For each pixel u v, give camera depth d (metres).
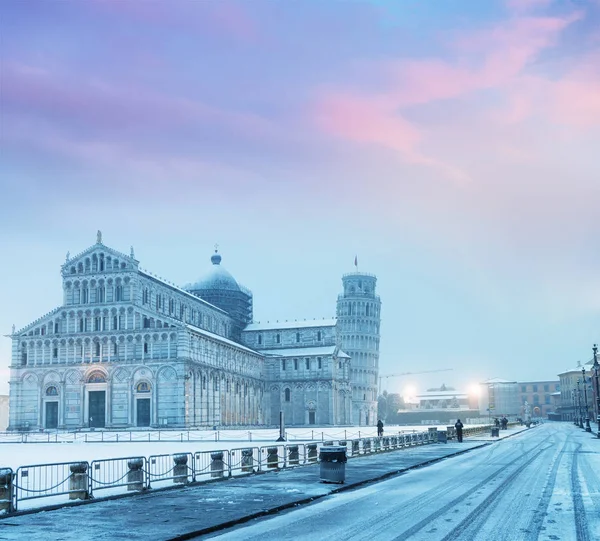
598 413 101.00
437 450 62.16
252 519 24.27
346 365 195.62
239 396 164.75
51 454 66.75
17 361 145.75
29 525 22.89
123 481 38.53
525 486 31.66
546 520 22.25
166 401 135.62
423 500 27.48
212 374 148.88
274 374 186.00
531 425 191.12
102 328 142.25
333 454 34.34
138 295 143.50
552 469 40.25
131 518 24.12
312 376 183.38
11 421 143.50
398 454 56.53
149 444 92.25
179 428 133.25
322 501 28.41
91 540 20.06
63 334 144.12
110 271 143.75
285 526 22.25
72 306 144.62
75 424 140.00
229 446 82.62
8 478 25.55
